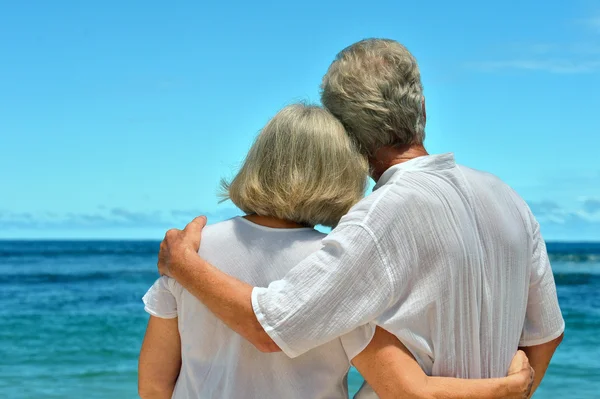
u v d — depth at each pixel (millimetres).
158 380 2080
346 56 2051
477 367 1869
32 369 12531
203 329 1924
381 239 1793
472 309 1854
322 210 1946
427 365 1841
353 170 1954
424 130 2082
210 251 1946
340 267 1775
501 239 1917
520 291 1965
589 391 10484
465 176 1949
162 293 1982
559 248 82000
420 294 1816
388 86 1965
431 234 1825
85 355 14305
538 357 2074
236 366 1896
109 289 31891
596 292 28016
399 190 1854
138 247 85250
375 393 1915
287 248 1920
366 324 1824
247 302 1799
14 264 50188
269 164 1927
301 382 1893
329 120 1972
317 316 1762
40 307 25453
